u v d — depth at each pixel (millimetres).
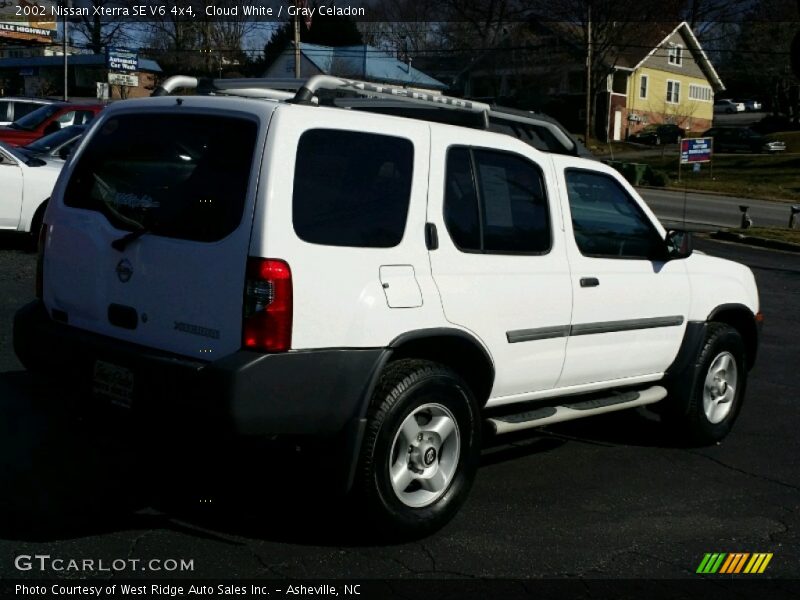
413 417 4465
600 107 60312
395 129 4547
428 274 4559
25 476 5000
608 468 5926
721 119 78625
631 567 4438
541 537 4723
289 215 4059
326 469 4273
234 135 4219
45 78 48594
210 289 4102
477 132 4969
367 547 4438
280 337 3996
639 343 5824
